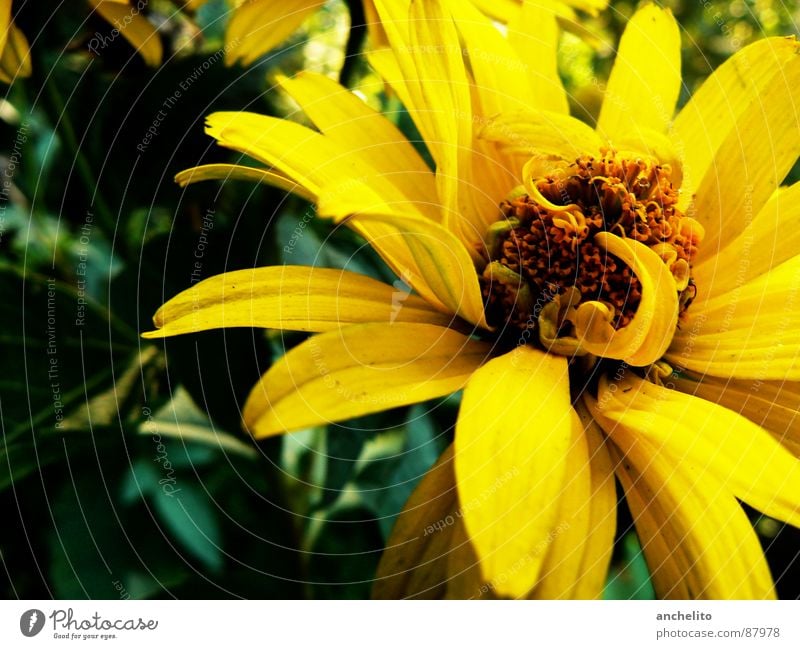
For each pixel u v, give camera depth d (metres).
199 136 0.09
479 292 0.08
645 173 0.09
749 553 0.08
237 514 0.09
